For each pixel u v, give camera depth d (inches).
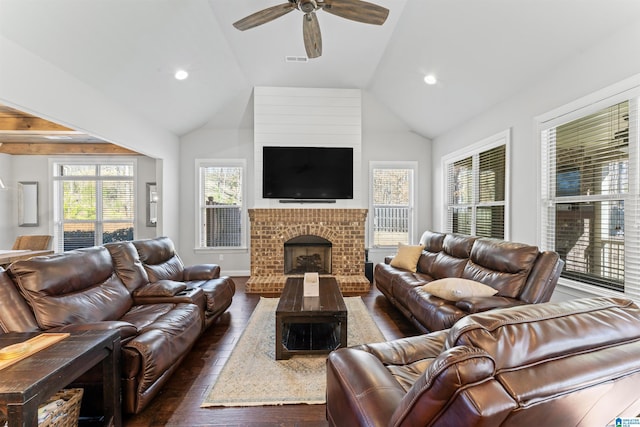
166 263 129.5
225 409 73.1
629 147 91.3
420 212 228.7
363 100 201.5
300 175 191.2
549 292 92.0
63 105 109.6
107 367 63.0
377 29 132.7
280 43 142.0
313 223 192.9
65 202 223.8
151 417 70.1
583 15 91.6
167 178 198.2
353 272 193.9
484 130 162.2
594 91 99.1
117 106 142.9
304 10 86.5
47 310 70.6
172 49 128.0
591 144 103.9
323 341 106.0
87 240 224.5
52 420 53.2
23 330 66.4
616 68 92.1
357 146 195.3
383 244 227.5
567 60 108.7
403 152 227.1
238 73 168.2
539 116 123.1
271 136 192.2
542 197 124.0
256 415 71.1
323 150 191.3
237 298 164.1
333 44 143.6
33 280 71.8
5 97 88.7
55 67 105.7
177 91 158.7
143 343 70.1
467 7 107.0
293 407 74.0
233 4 115.6
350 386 44.9
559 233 118.0
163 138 191.5
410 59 147.7
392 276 143.2
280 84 187.9
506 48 115.8
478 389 23.6
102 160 222.7
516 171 138.1
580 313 31.8
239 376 86.7
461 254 131.5
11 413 42.3
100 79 123.9
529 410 24.5
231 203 222.5
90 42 105.3
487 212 165.8
